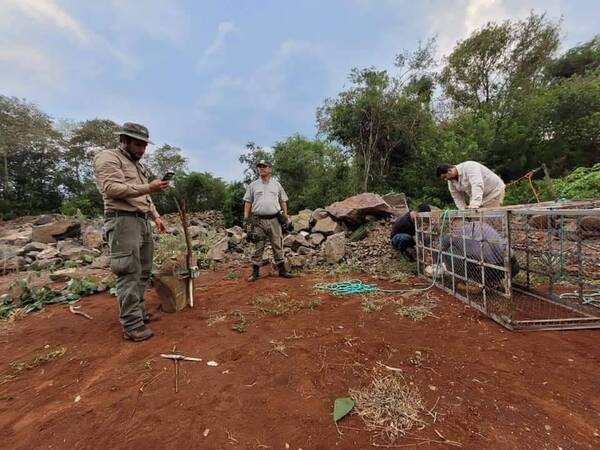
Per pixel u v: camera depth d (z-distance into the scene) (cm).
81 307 358
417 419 154
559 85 1245
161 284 314
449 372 193
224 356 223
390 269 473
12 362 234
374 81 1087
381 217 671
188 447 142
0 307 360
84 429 156
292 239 623
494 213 269
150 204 306
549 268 316
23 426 161
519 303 307
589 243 356
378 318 285
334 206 704
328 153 1362
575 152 1114
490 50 1538
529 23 1494
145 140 272
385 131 1101
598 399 164
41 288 424
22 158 2383
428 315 289
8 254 675
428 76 1180
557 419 150
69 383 200
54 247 767
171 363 217
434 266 387
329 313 302
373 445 139
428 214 406
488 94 1602
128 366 217
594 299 307
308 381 188
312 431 148
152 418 162
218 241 666
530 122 1130
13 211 2216
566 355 209
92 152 2553
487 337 239
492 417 153
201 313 315
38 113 2433
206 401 174
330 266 521
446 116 1562
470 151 1045
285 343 240
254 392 180
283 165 1345
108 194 243
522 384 178
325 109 1177
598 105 1077
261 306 329
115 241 252
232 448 141
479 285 291
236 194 1412
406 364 204
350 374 194
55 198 2481
